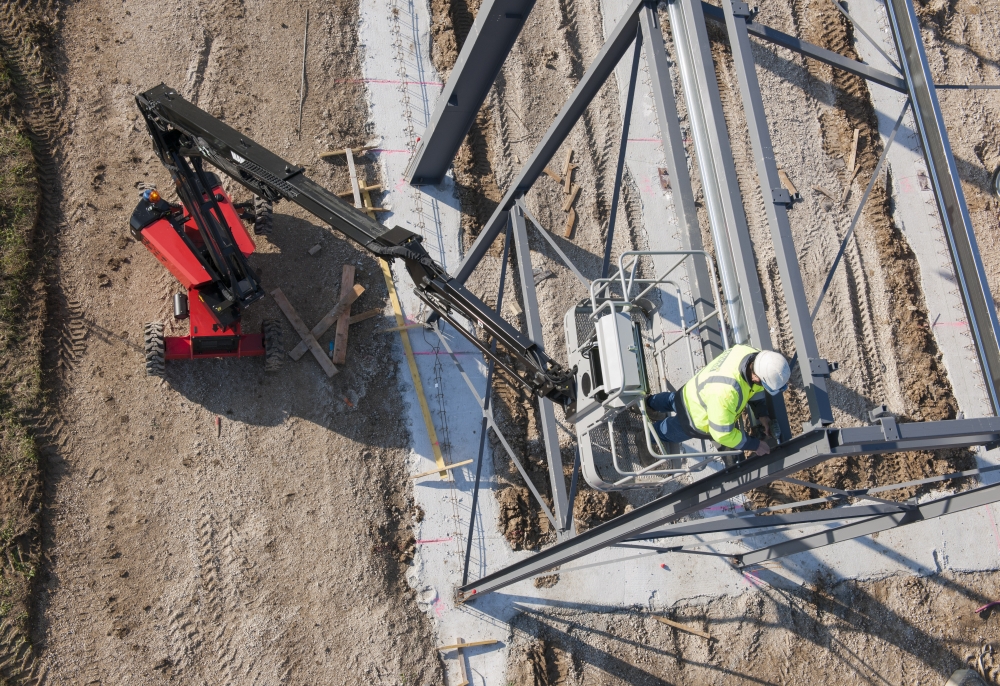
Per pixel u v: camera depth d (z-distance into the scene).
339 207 8.39
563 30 14.08
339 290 11.80
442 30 13.48
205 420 10.87
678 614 12.17
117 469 10.48
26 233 10.81
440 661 11.04
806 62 15.18
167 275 11.24
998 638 13.49
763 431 7.32
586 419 8.65
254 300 10.07
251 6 12.70
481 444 10.80
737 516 10.55
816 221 14.34
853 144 14.83
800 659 12.55
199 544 10.51
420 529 11.37
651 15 8.62
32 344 10.53
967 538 13.66
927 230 14.78
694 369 8.89
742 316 7.68
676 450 9.21
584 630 11.70
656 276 13.29
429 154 12.06
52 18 11.84
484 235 11.00
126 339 10.88
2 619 9.71
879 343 14.04
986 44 16.34
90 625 9.98
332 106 12.65
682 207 8.89
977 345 7.93
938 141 8.52
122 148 11.59
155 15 12.26
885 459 13.62
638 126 13.95
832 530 11.33
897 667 12.95
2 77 11.27
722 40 14.86
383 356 11.80
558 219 13.18
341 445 11.28
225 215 10.45
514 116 13.44
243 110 12.21
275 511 10.84
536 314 10.63
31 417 10.30
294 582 10.70
